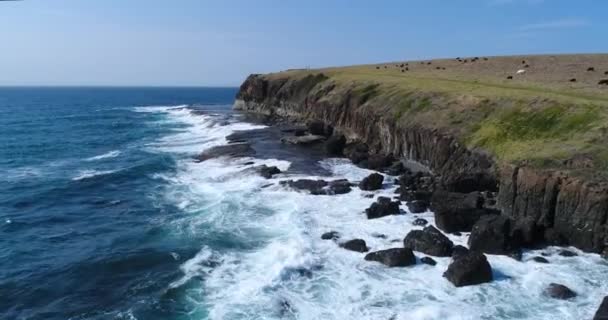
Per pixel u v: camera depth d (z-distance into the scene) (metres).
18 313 20.28
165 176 43.91
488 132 36.88
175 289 21.23
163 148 60.88
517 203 28.14
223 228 28.83
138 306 20.14
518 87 47.16
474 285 20.52
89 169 49.03
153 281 22.41
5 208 35.53
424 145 42.69
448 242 23.94
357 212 30.89
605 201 23.39
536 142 32.31
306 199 33.97
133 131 81.94
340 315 18.41
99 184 42.06
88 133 80.75
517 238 24.19
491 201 30.59
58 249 27.34
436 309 18.50
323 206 32.28
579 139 30.02
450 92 48.50
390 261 22.44
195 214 32.03
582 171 25.67
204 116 98.56
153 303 20.25
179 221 30.80
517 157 30.08
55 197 38.38
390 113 50.84
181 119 102.75
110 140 71.06
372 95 59.72
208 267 23.36
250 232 27.94
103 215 33.44
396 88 57.66
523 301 19.17
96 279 23.17
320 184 36.47
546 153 29.14
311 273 21.95
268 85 102.94
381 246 25.02
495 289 20.16
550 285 20.08
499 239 23.56
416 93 52.09
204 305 19.62
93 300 21.16
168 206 34.50
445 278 21.19
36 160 55.16
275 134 66.88
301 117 80.75
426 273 21.77
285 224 28.86
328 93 71.75
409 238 24.64
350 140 59.16
